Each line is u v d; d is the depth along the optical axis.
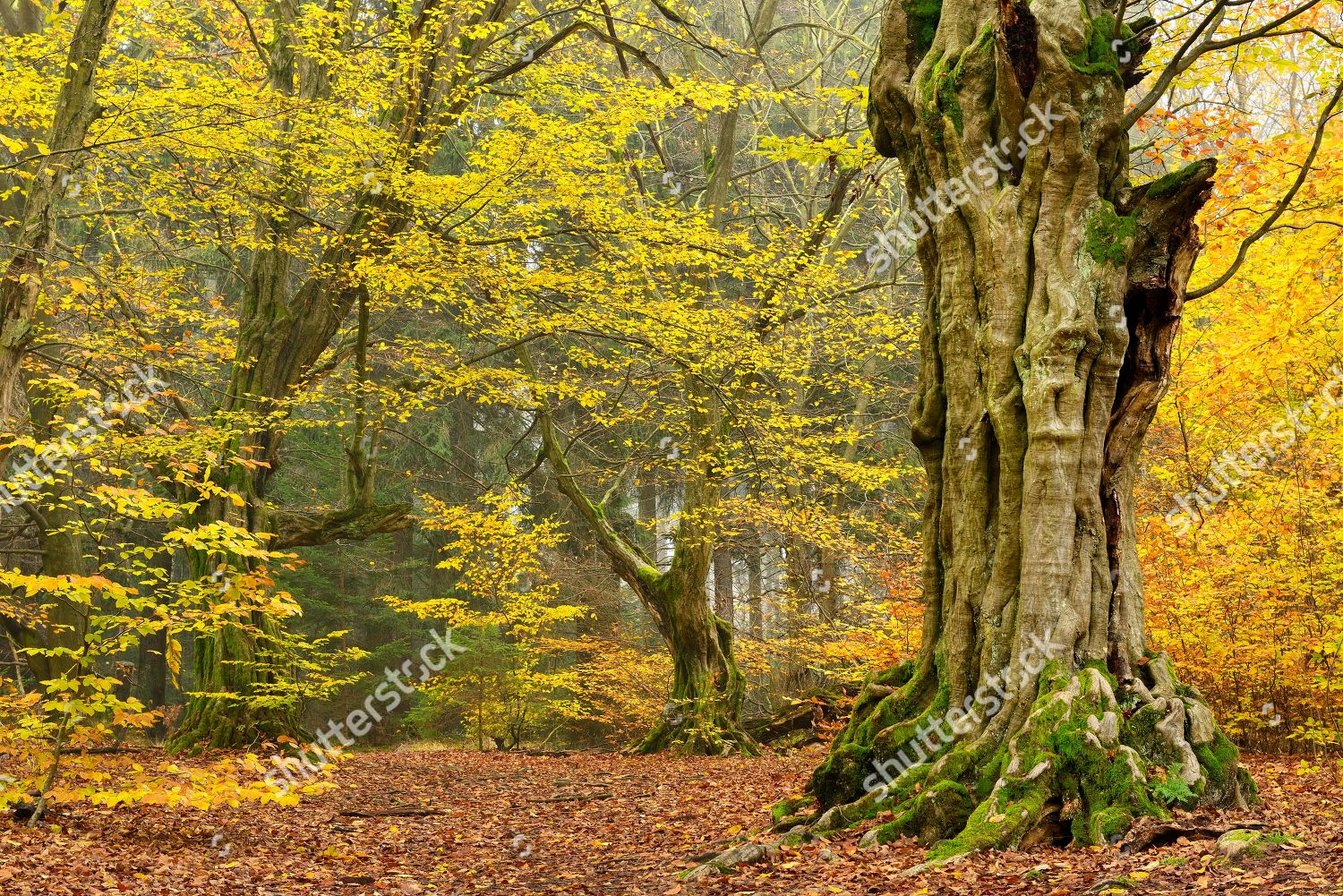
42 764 6.38
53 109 11.73
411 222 14.01
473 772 12.70
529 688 17.78
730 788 10.34
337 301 14.47
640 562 16.88
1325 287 10.08
